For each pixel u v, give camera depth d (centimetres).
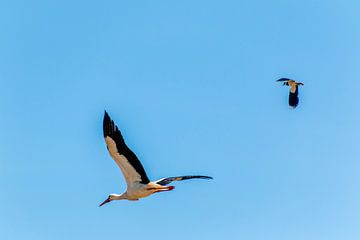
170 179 2891
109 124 2839
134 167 2858
